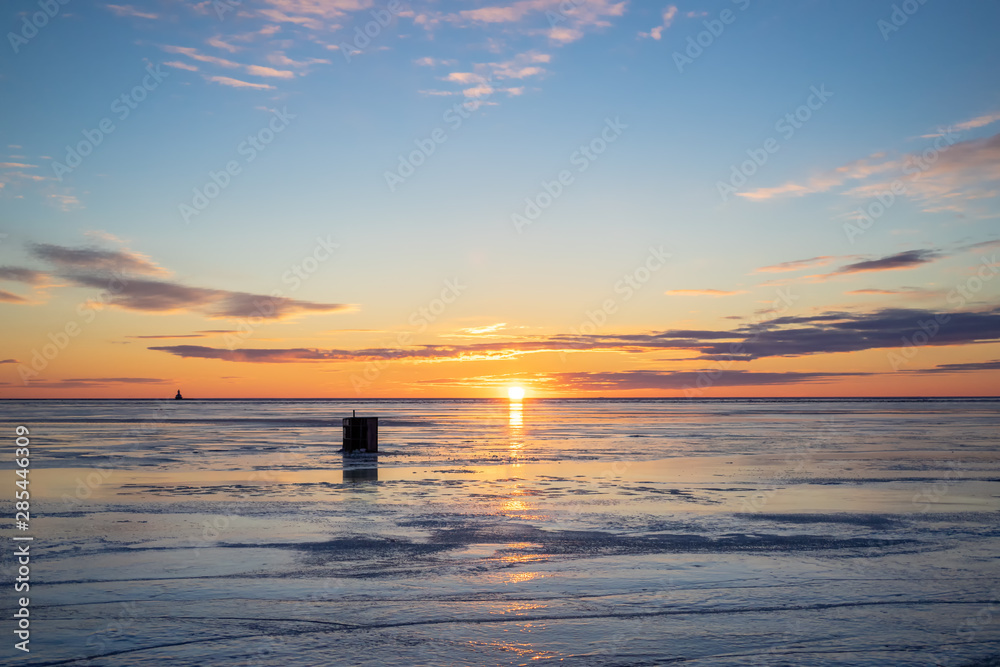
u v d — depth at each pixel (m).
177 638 8.26
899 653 7.91
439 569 11.32
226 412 107.19
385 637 8.32
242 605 9.47
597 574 11.05
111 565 11.50
